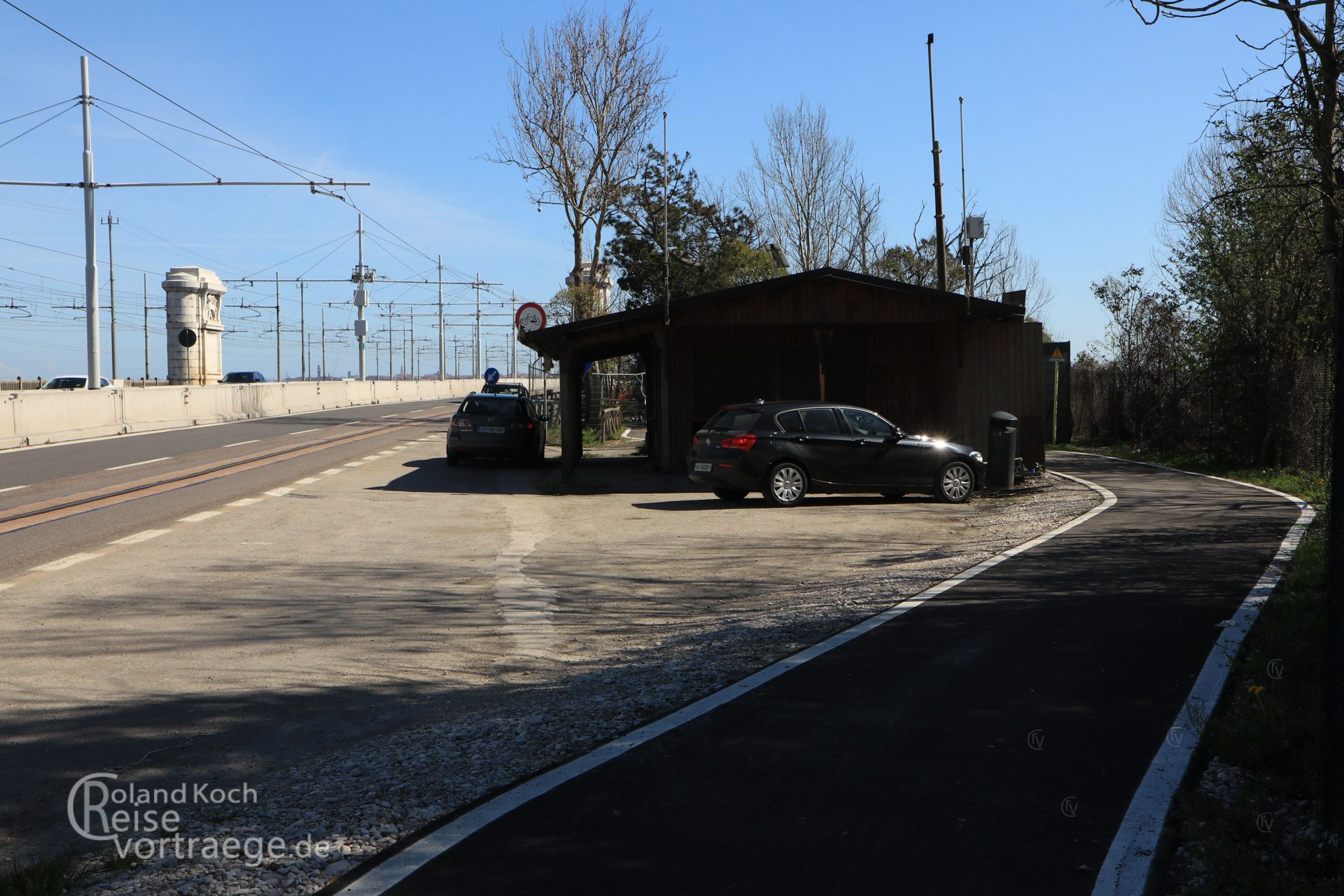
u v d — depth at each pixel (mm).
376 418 44125
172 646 7672
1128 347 26984
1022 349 19562
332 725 5898
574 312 37906
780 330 20672
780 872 3881
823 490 16469
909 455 16594
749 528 14117
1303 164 11070
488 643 7875
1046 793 4578
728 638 7715
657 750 5188
